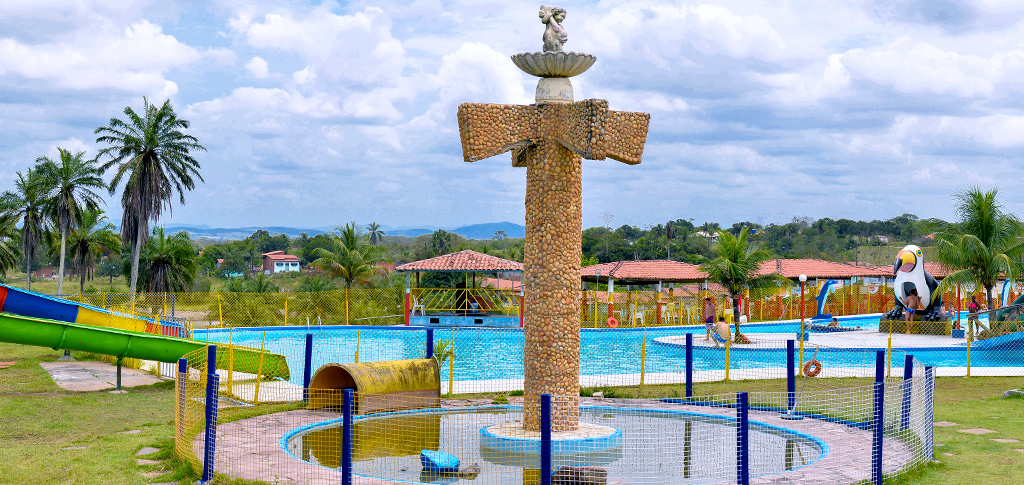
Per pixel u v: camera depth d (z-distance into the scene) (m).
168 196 56.81
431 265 39.72
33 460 11.98
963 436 13.48
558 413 13.40
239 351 20.81
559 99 13.58
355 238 55.06
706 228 136.12
